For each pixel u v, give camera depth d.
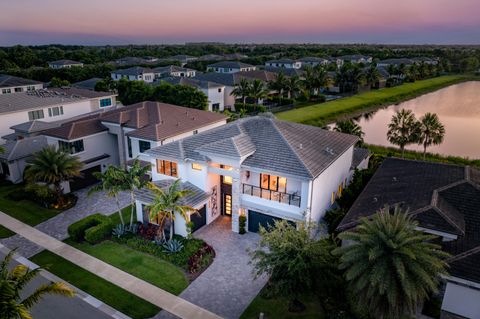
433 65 136.62
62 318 18.08
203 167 26.91
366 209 22.70
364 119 71.38
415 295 13.38
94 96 54.47
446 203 21.62
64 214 29.84
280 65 132.00
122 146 36.66
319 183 25.25
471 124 64.50
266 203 25.48
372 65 113.81
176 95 59.94
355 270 14.17
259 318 18.09
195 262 22.28
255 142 26.95
